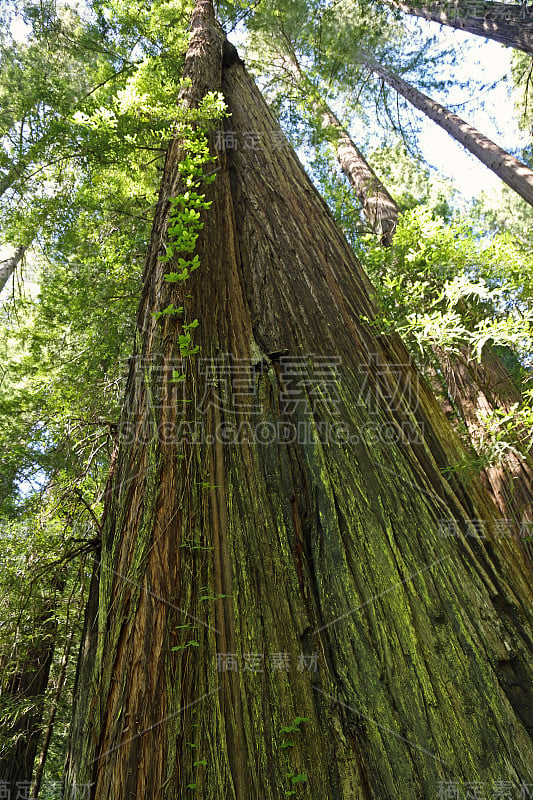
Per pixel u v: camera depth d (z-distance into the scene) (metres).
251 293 2.89
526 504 4.17
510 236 3.46
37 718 5.24
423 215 3.39
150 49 8.05
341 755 1.38
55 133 5.91
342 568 1.80
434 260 3.30
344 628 1.65
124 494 2.13
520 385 3.69
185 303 2.63
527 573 2.13
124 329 5.84
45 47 8.40
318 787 1.32
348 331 2.79
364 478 2.07
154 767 1.37
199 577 1.72
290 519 1.95
